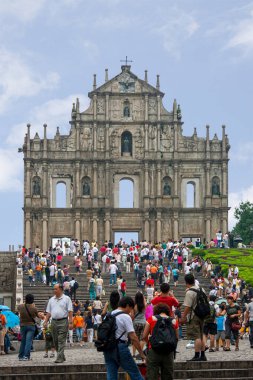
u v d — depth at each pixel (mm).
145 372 29641
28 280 84750
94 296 75688
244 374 34750
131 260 92438
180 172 125812
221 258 97250
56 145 124625
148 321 29594
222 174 125750
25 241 122188
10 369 35219
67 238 122188
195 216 125062
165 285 35594
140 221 124688
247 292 73875
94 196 123562
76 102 125438
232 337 52656
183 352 46281
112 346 28141
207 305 36000
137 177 125500
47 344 44781
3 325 48469
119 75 126438
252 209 169375
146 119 125562
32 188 123438
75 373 34500
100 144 125312
